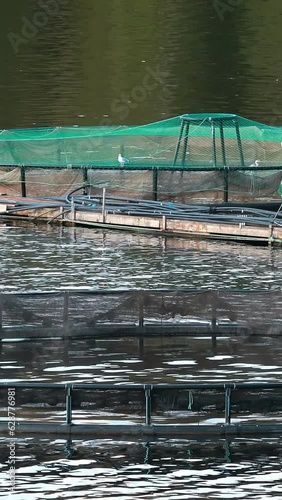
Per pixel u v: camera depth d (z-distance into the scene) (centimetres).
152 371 7662
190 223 11275
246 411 6762
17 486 6128
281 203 11800
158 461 6384
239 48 19900
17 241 11119
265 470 6300
